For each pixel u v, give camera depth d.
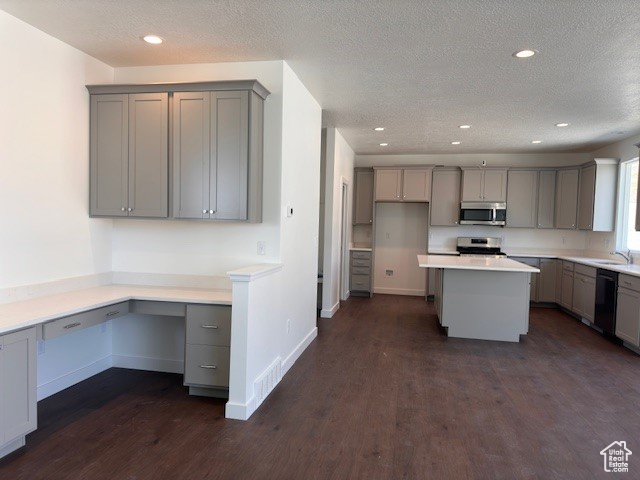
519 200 7.07
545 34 2.80
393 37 2.91
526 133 5.76
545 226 7.00
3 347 2.18
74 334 3.38
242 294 2.80
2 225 2.73
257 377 3.03
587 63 3.27
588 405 3.13
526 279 4.77
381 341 4.74
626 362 4.13
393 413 2.96
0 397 2.17
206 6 2.55
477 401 3.18
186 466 2.28
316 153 4.57
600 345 4.71
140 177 3.33
